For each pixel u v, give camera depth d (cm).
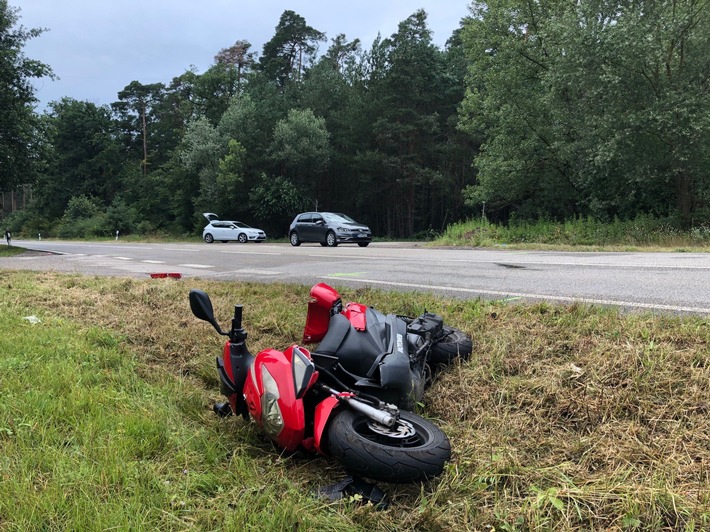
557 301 591
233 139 4662
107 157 8025
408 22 4362
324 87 4969
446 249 1944
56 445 296
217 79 5944
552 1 2570
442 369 419
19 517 225
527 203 2934
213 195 4644
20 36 2708
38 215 7794
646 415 314
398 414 267
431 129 4169
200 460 293
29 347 480
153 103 8869
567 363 385
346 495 257
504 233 2342
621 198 2239
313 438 276
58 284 900
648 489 247
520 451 305
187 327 587
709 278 740
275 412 273
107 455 280
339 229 2447
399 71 4247
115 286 845
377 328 328
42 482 256
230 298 721
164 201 6116
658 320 443
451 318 527
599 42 2034
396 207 4781
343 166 4688
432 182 4238
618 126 2031
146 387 404
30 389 373
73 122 8056
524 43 2625
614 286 699
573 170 2483
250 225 4841
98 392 373
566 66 2184
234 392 336
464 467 287
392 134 4244
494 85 2756
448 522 240
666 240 1808
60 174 7944
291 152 4291
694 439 289
